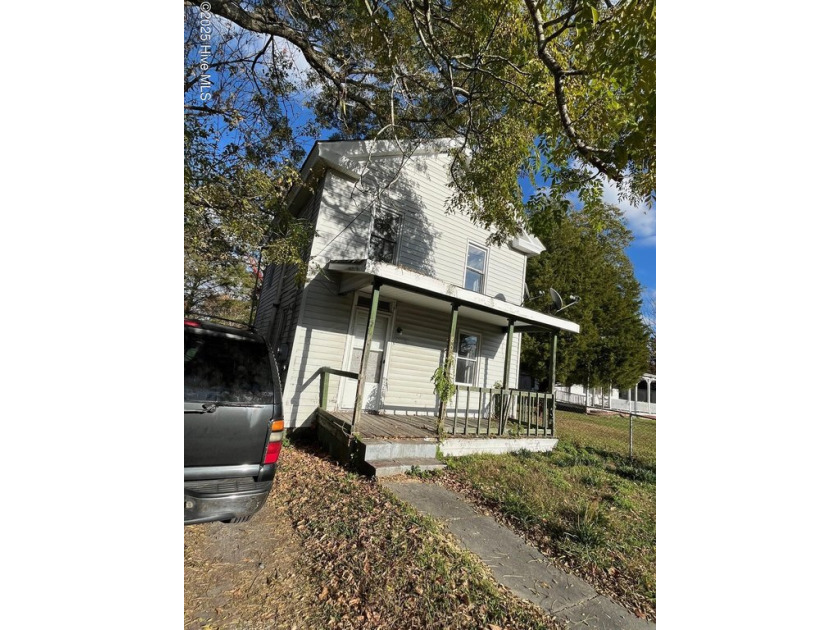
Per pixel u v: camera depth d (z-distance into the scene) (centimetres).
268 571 284
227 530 336
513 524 406
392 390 815
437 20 500
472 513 421
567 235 2078
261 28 481
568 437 996
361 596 263
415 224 878
